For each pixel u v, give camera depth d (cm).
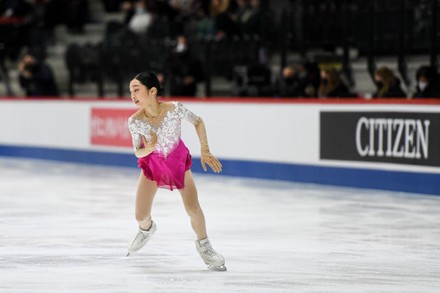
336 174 3441
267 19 4034
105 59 4550
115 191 3312
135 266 1859
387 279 1723
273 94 3941
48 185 3525
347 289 1625
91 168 4272
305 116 3550
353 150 3369
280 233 2327
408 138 3167
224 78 4153
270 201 3002
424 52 3416
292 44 3878
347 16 3681
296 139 3588
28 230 2377
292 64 3875
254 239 2225
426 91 3300
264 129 3716
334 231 2359
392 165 3231
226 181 3672
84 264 1880
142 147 1809
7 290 1609
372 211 2744
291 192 3262
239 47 4103
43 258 1953
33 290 1609
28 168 4284
